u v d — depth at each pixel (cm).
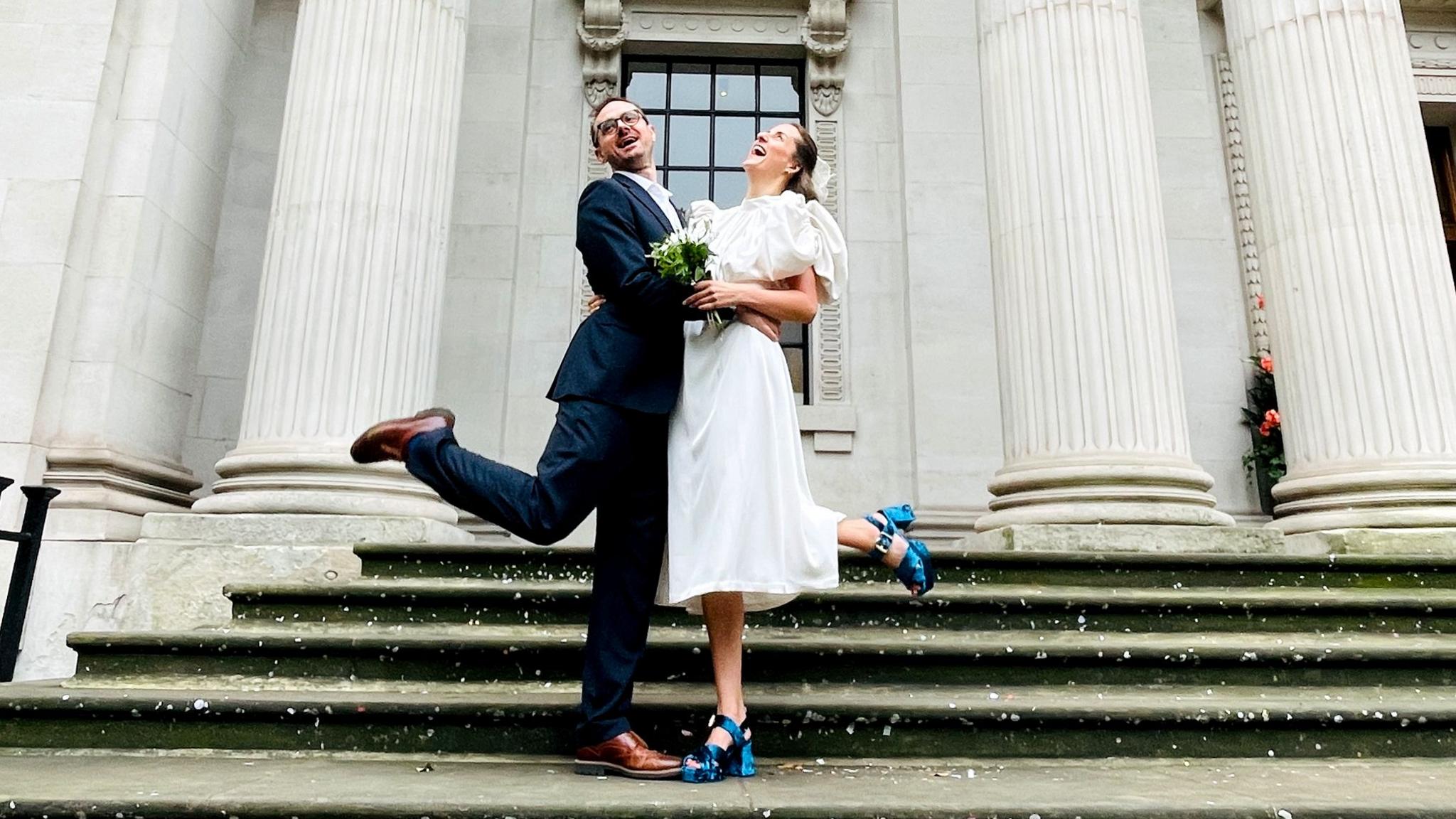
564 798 214
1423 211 544
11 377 495
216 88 631
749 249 253
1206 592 427
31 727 284
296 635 341
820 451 772
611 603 251
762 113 872
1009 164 574
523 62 826
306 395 499
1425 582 445
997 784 244
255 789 223
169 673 330
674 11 855
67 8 550
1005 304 563
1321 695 331
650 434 249
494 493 231
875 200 829
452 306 769
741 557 235
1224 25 870
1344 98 559
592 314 262
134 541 487
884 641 354
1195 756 291
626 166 273
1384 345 522
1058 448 518
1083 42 570
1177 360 545
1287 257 561
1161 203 577
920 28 855
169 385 573
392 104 550
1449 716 296
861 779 249
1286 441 559
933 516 746
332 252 518
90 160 532
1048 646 337
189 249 596
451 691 318
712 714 280
